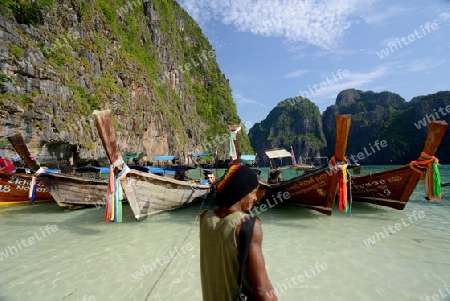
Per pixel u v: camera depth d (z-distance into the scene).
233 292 1.54
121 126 40.50
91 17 44.00
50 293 4.15
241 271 1.45
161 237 7.06
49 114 25.72
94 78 38.00
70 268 5.07
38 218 9.47
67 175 10.53
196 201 12.47
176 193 10.39
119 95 42.31
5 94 22.03
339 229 7.86
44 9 31.14
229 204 1.66
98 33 45.31
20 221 8.97
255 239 1.48
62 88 29.14
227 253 1.52
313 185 9.51
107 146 7.48
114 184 7.61
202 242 1.70
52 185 9.84
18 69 23.94
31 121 23.67
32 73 25.27
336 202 12.34
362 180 10.67
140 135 46.84
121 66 47.34
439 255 5.62
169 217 9.71
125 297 4.02
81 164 32.97
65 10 36.12
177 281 4.54
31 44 26.97
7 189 11.55
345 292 4.17
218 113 102.75
